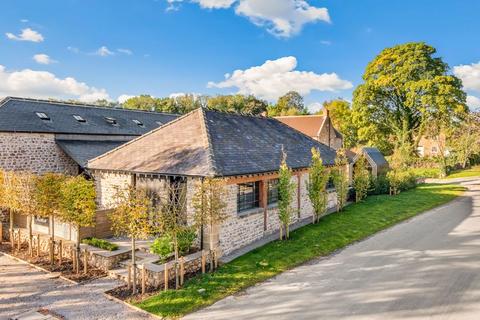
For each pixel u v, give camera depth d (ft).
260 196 50.24
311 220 60.03
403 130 153.79
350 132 195.21
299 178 59.72
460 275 33.63
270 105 303.89
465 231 50.49
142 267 31.76
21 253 45.32
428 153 190.60
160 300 29.53
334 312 26.78
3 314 27.99
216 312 27.27
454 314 26.07
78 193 37.06
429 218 60.44
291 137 71.87
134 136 85.40
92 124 79.46
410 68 140.67
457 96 135.03
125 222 33.24
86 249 38.73
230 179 41.98
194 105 273.54
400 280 32.83
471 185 103.81
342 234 50.47
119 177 50.34
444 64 144.05
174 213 33.45
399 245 44.55
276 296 30.01
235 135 54.85
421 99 139.03
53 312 28.17
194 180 41.47
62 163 69.67
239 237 44.83
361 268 36.47
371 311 26.81
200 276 34.94
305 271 36.09
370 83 151.12
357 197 77.56
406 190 95.96
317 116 156.76
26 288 33.71
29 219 45.60
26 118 67.15
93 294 31.83
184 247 37.86
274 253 42.04
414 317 25.75
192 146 47.21
